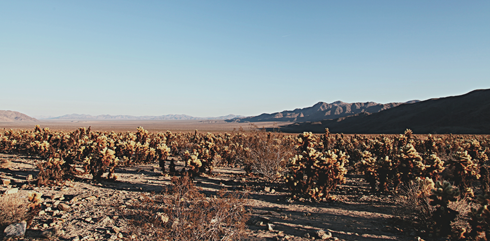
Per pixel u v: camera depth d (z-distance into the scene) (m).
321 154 12.11
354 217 8.77
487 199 6.17
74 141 25.53
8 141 26.98
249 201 10.66
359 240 6.75
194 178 15.58
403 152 11.92
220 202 5.88
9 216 6.48
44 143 21.80
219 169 20.25
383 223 8.13
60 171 13.02
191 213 5.26
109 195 10.55
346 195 12.12
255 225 7.84
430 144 26.09
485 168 11.25
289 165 12.14
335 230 7.50
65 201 9.41
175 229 5.09
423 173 11.19
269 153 18.00
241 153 24.89
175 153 29.62
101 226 7.03
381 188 12.64
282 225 7.86
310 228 7.65
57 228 6.78
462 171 10.92
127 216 7.76
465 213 7.36
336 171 11.79
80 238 6.25
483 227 6.25
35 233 6.40
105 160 13.64
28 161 19.62
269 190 12.77
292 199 11.21
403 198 9.12
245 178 16.44
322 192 11.34
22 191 10.28
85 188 11.77
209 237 5.28
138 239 5.32
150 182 13.83
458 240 6.63
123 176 15.71
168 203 5.57
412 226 7.81
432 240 6.76
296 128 170.38
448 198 6.99
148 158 22.62
